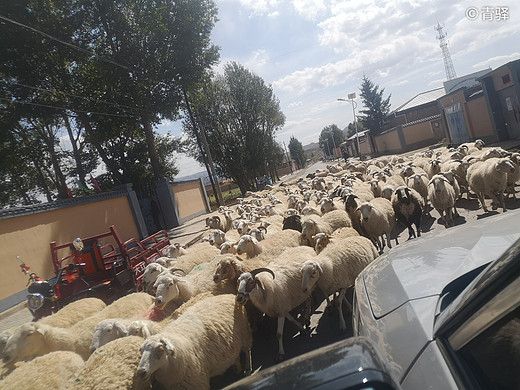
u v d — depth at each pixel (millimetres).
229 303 5473
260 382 1407
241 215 16656
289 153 132250
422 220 11492
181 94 30688
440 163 14977
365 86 73875
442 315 1746
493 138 26141
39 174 34719
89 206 18359
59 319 6449
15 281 12648
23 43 22422
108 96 26062
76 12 24547
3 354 5312
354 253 6098
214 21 28422
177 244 10430
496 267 1253
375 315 2326
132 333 4867
